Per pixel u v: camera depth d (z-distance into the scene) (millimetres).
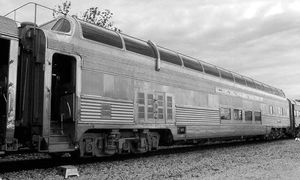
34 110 9461
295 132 31406
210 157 13172
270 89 26844
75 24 10523
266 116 24328
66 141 9875
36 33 9727
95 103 10602
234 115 19375
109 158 12461
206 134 16156
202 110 16062
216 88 17656
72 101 10062
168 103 13773
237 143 22141
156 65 13422
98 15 22641
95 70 10766
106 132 11281
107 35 11617
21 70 9695
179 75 14711
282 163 11539
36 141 9258
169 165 10789
